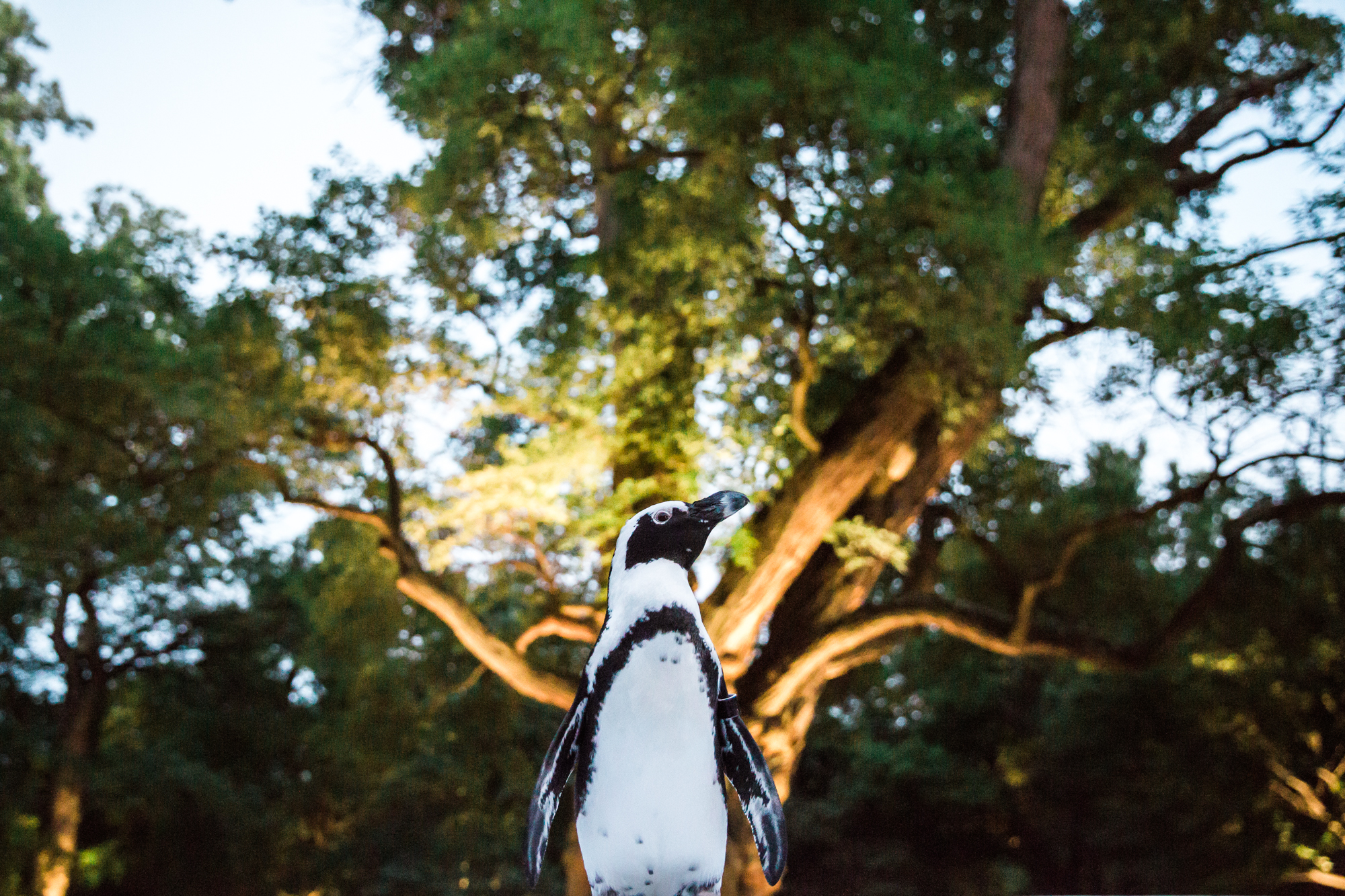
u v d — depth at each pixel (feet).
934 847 127.34
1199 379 48.29
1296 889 104.32
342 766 108.58
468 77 43.45
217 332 48.11
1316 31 54.90
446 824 88.48
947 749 126.72
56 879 98.84
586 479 47.26
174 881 110.83
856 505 48.98
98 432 50.65
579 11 42.04
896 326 43.34
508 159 46.55
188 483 50.98
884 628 47.09
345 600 57.47
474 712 66.85
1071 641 50.06
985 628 49.24
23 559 84.53
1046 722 116.57
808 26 42.96
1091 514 69.51
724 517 10.77
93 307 64.85
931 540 65.62
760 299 42.14
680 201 40.96
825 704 70.85
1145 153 51.39
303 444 50.75
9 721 104.01
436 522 48.60
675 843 9.98
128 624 110.42
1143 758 104.53
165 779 105.70
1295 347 45.73
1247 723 91.09
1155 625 72.74
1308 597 66.49
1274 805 94.02
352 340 47.78
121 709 121.80
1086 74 56.54
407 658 63.87
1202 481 51.98
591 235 58.29
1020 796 120.98
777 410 50.08
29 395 49.49
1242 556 63.67
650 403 46.57
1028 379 46.32
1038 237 41.86
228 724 113.91
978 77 57.57
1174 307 46.50
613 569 11.02
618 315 47.21
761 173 40.27
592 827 10.25
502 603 76.38
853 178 39.32
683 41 42.42
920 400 46.21
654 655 10.23
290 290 49.67
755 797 10.72
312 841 123.44
